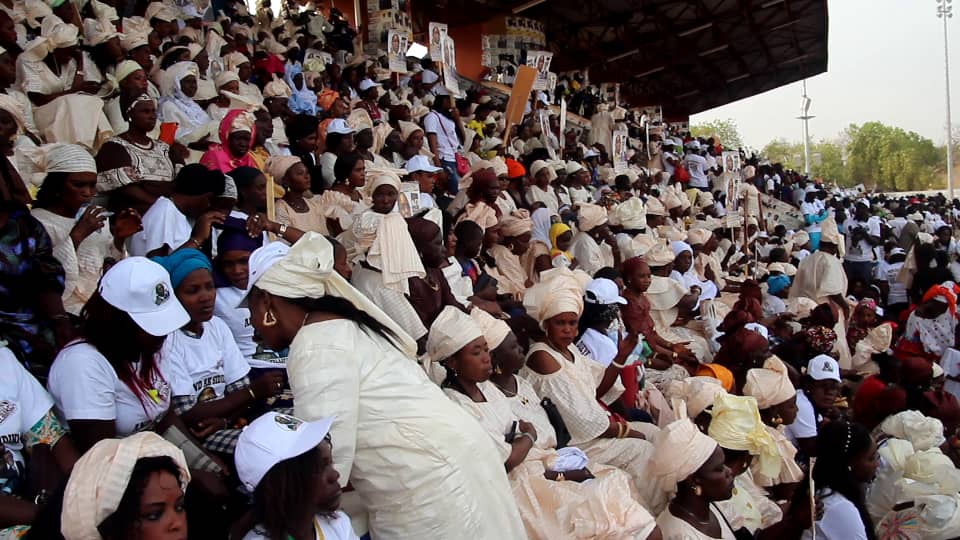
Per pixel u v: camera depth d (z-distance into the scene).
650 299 7.70
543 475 3.73
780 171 27.91
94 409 2.80
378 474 2.63
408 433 2.60
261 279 2.68
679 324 7.95
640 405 5.58
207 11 11.69
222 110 7.89
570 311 4.50
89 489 2.07
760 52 28.67
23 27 6.54
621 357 5.15
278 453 2.33
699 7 23.20
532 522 3.49
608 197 11.31
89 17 7.77
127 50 7.47
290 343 2.78
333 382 2.53
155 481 2.12
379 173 5.73
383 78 13.23
